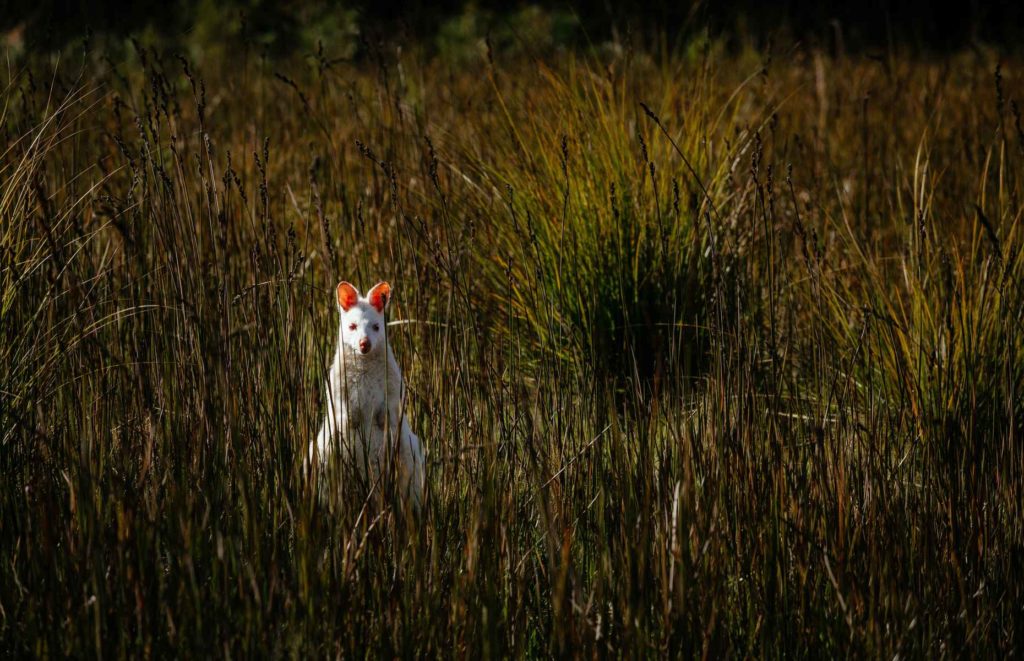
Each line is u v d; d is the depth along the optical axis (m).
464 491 8.26
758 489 7.59
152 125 8.35
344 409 8.99
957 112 18.94
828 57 24.11
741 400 7.86
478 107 15.40
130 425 8.28
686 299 10.98
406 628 6.79
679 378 8.06
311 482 7.35
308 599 6.76
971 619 7.41
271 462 7.56
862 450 8.30
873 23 32.47
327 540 7.31
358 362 8.99
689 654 6.92
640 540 7.17
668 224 11.52
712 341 8.70
